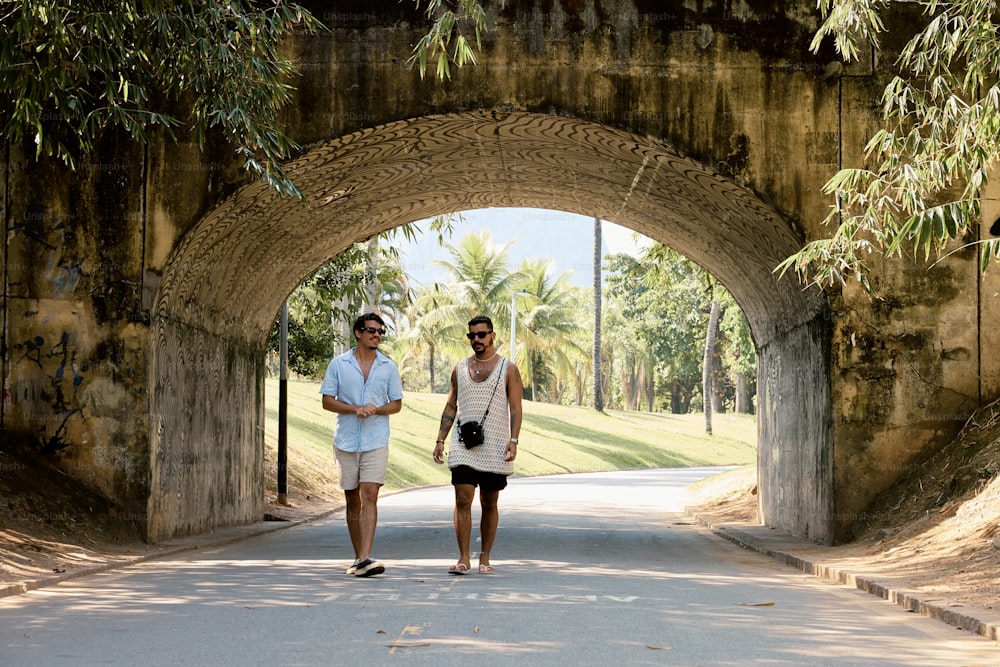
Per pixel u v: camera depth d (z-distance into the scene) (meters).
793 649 6.25
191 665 5.62
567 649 6.06
